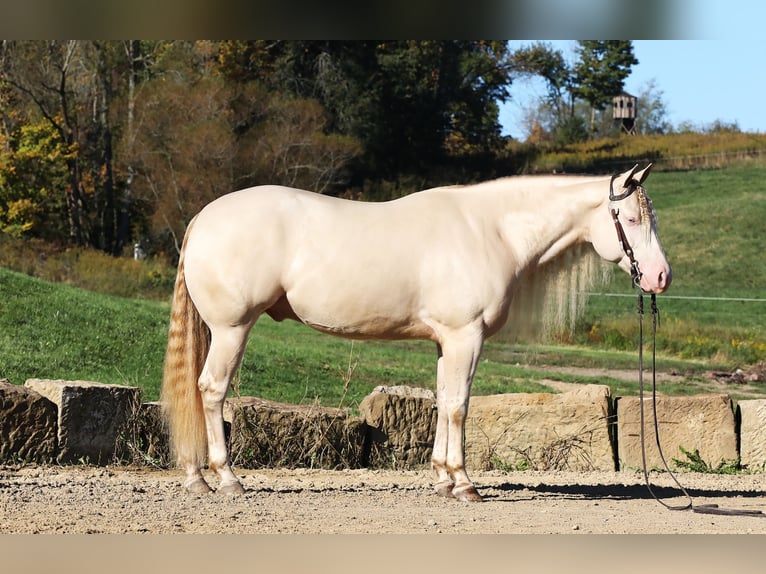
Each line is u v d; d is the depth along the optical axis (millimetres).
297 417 10508
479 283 7723
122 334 17812
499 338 8523
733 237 42906
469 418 11031
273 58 44750
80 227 40156
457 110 50406
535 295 8328
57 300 19328
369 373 17688
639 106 76125
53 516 6598
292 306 7785
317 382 16406
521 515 7215
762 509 7992
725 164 55906
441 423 8102
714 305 32781
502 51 51812
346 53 45562
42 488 7789
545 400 10953
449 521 6828
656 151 58844
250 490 8086
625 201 7918
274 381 16031
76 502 7176
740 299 31766
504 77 52031
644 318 29406
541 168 54750
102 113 41531
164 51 42719
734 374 21906
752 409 10883
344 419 10633
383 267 7645
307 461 10461
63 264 32156
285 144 39125
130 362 16141
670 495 8781
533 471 10570
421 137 48156
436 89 49188
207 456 9906
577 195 8062
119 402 9844
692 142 59969
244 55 43594
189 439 7793
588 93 67125
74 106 41938
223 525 6465
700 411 10883
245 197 7789
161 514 6797
